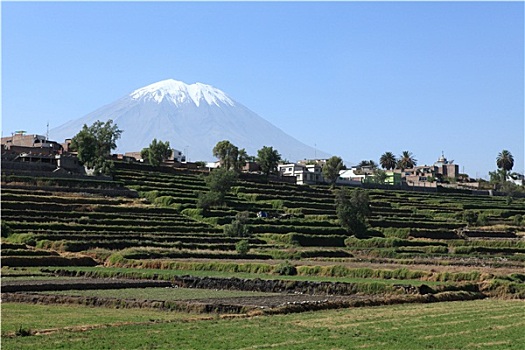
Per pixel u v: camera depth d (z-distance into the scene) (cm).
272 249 15938
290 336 5828
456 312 7506
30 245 14162
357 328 6325
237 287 10000
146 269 12331
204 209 19900
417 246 17875
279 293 9325
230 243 16588
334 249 16575
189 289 9644
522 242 17575
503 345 5634
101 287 9475
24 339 5569
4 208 16612
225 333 5922
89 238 14975
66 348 5212
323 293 9325
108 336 5716
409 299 8494
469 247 17050
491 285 9525
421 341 5762
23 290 8925
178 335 5794
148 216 18475
